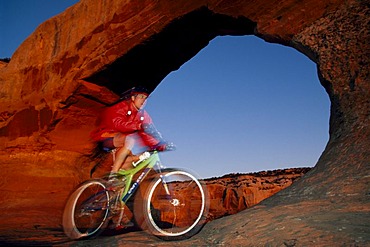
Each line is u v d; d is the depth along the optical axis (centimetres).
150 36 1099
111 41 1177
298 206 486
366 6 781
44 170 1367
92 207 563
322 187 543
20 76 1440
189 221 504
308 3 862
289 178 2294
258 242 394
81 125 1379
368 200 449
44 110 1361
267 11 925
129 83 1295
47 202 1260
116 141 564
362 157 564
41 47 1404
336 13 823
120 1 1152
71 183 1373
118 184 556
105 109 1358
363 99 678
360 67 723
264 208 539
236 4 952
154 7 1063
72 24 1318
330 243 334
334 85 750
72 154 1409
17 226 870
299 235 370
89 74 1237
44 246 546
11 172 1374
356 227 358
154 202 514
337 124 701
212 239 464
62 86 1298
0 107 1448
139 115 559
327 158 637
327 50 794
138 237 541
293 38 881
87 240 562
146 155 545
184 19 1038
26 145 1397
